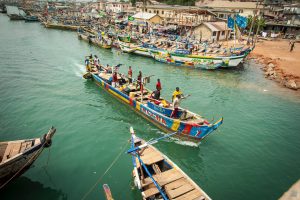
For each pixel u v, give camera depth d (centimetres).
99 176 1185
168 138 1534
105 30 5909
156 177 1029
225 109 1973
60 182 1138
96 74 2397
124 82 2169
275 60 3556
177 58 3316
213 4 6856
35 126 1595
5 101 1934
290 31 6138
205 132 1359
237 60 3070
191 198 927
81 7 13738
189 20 5669
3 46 4091
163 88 2386
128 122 1700
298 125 1767
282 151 1452
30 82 2380
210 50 3712
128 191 1099
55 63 3122
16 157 973
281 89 2538
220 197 1098
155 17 5947
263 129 1688
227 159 1358
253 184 1182
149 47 3800
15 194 1067
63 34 6000
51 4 14250
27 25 7625
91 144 1434
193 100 2125
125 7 10175
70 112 1803
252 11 5994
